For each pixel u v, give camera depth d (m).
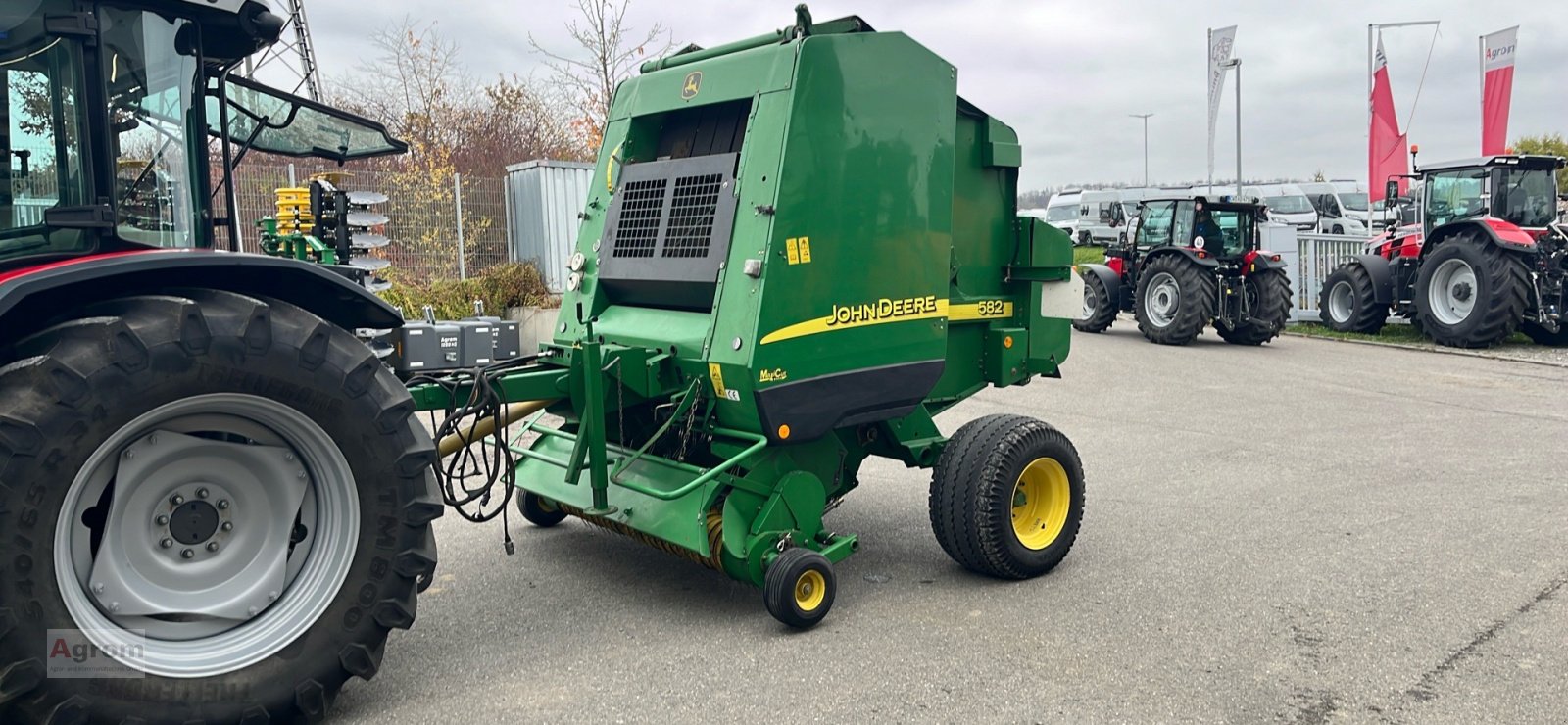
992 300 4.89
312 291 3.12
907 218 4.10
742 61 3.98
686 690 3.32
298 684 2.91
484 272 12.29
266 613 2.96
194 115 3.22
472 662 3.53
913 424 4.61
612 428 4.44
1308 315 15.66
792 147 3.70
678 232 4.08
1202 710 3.18
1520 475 6.28
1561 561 4.61
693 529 3.79
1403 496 5.81
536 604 4.09
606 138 4.61
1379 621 3.92
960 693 3.30
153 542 2.83
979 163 4.75
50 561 2.55
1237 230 13.69
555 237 12.86
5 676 2.48
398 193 12.26
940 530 4.36
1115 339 14.06
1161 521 5.34
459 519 5.34
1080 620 3.95
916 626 3.88
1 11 2.72
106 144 2.88
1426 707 3.19
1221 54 20.05
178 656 2.79
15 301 2.49
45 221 2.76
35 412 2.48
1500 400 9.06
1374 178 19.20
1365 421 8.13
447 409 3.65
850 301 3.93
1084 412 8.60
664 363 4.01
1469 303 12.48
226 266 2.84
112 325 2.60
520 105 19.44
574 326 4.55
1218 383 10.14
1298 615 3.99
